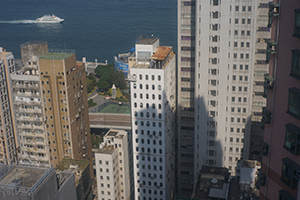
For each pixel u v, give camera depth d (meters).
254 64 172.88
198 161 188.50
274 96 54.59
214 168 156.38
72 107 187.62
